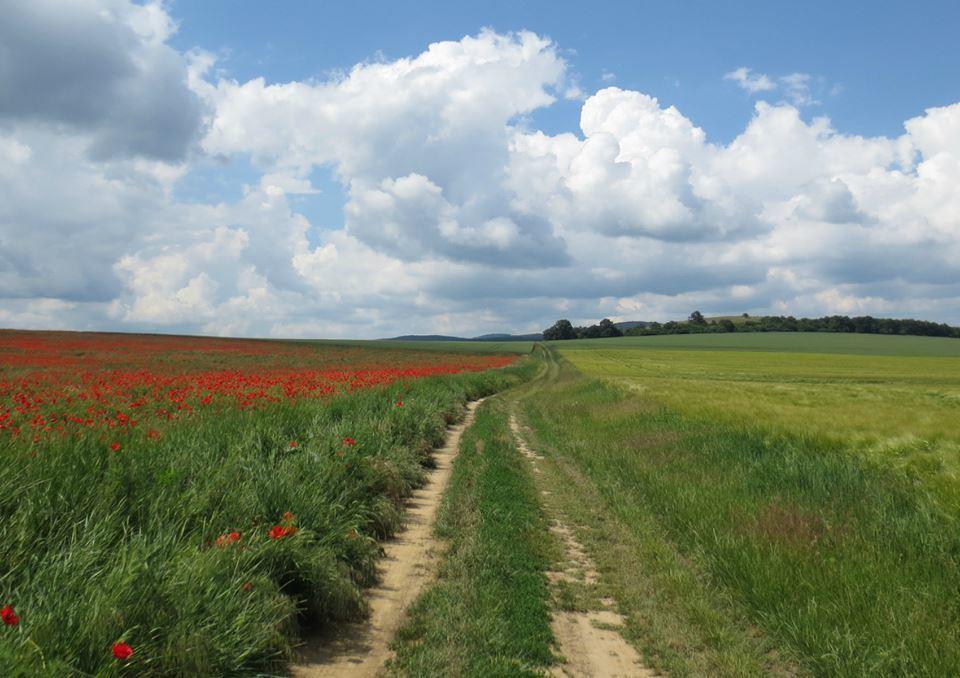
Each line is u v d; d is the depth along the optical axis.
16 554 4.79
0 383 18.88
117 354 61.62
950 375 57.75
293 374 28.88
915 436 12.49
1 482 5.57
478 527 8.77
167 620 4.36
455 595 6.33
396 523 8.70
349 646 5.37
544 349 116.19
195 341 91.81
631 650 5.56
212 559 5.05
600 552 8.15
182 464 7.35
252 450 8.67
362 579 6.66
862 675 4.96
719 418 17.16
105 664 3.83
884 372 61.62
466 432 18.44
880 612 5.73
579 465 13.99
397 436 13.23
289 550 5.78
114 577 4.48
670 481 10.94
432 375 33.03
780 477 10.54
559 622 6.06
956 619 5.70
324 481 8.05
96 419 10.55
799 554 7.07
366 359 72.62
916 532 7.52
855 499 9.11
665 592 6.83
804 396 27.48
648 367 65.31
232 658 4.43
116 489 6.16
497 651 5.27
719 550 7.53
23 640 3.69
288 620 5.21
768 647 5.68
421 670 4.84
